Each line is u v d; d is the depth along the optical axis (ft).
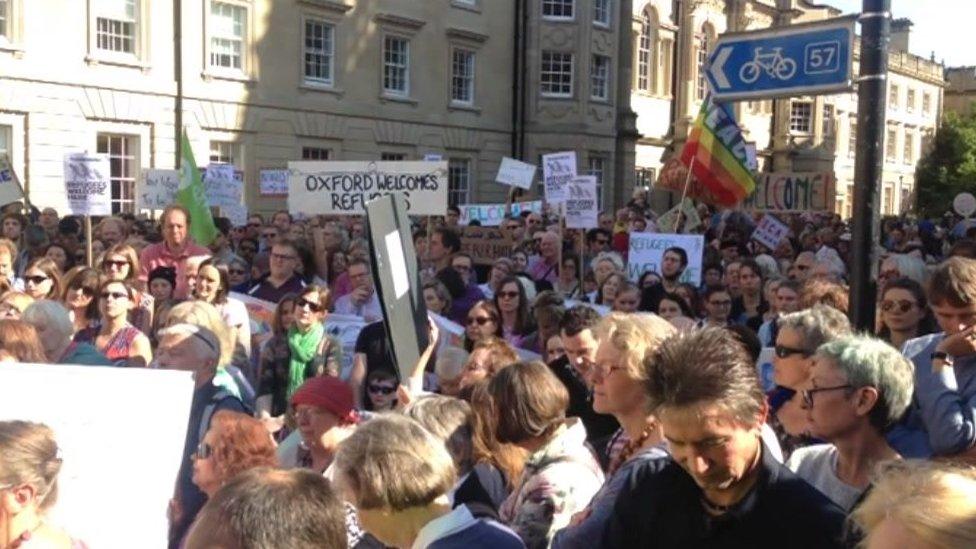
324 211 32.07
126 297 19.81
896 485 5.65
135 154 78.02
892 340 16.29
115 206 77.25
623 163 122.62
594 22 115.85
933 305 12.65
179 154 80.02
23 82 70.13
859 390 9.61
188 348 15.05
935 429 11.16
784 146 168.04
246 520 6.73
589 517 8.74
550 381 11.19
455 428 11.47
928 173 220.43
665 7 138.82
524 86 113.19
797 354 11.43
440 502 9.45
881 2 13.78
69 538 9.84
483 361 15.34
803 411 11.27
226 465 11.33
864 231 13.99
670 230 43.39
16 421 9.22
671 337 8.13
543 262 38.17
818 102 171.73
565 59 114.52
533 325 23.79
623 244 47.73
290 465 14.15
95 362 17.42
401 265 13.24
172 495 12.33
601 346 10.39
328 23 91.35
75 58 73.31
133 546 11.68
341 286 29.81
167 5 79.10
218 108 82.64
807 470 10.42
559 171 40.37
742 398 7.43
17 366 12.10
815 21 16.19
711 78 17.53
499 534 9.37
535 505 10.46
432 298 25.93
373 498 9.31
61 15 72.28
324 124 91.30
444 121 103.86
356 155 94.53
